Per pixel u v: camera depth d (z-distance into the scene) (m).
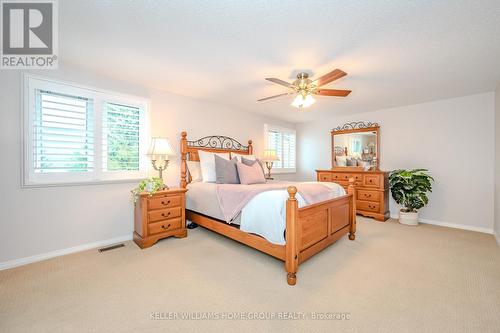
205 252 2.57
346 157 4.84
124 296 1.72
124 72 2.63
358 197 4.25
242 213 2.39
